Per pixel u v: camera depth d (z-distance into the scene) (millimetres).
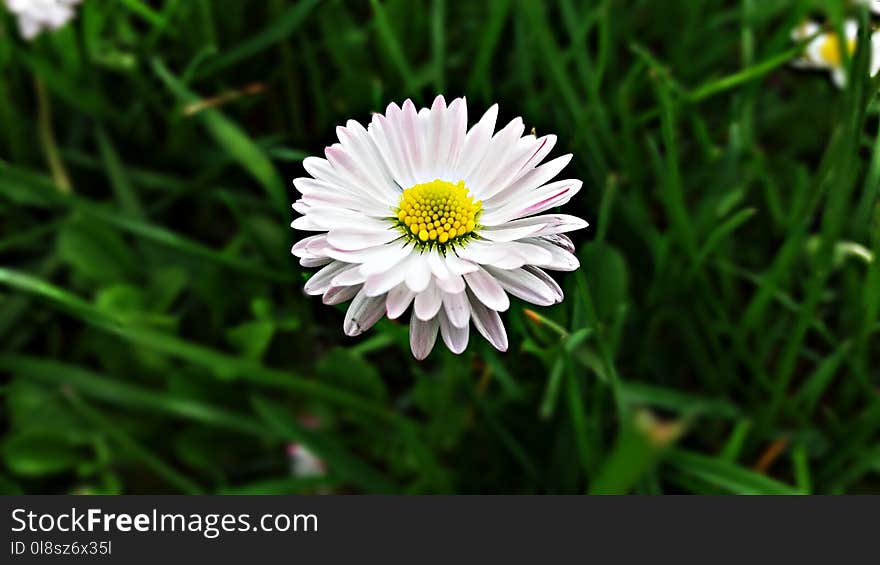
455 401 165
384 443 167
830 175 165
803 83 191
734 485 153
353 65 185
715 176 174
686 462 158
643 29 197
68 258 170
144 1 194
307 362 173
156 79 188
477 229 132
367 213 131
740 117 175
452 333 131
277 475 170
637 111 187
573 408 151
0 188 172
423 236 130
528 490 164
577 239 162
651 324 170
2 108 180
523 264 129
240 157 169
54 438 163
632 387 166
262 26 193
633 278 174
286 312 174
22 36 185
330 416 169
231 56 181
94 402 168
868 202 152
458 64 190
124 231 180
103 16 184
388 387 174
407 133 134
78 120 188
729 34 193
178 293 173
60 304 158
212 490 168
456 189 132
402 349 171
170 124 185
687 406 166
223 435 168
